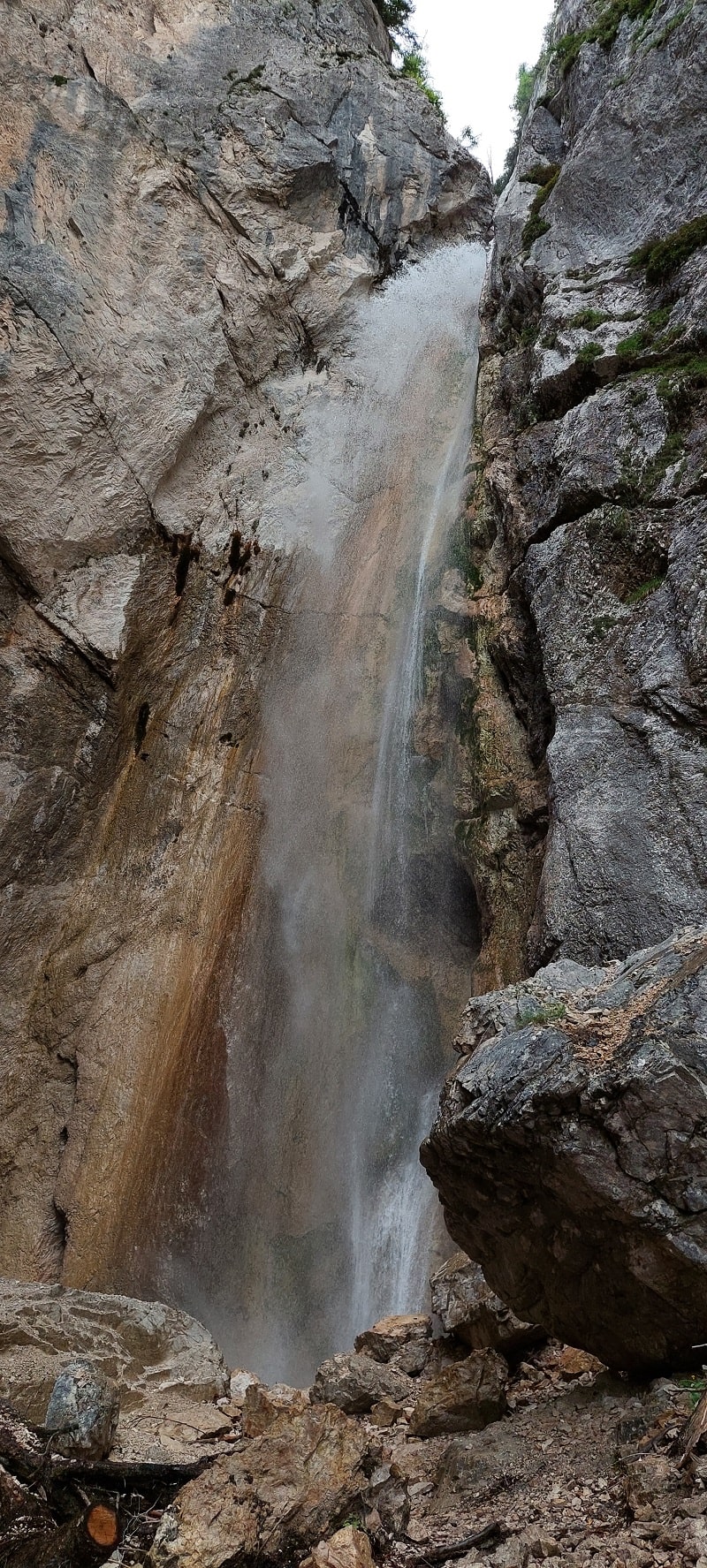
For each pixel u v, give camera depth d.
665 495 7.97
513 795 9.06
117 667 10.77
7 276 11.00
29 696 10.43
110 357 11.39
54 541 10.80
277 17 14.16
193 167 12.68
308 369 13.13
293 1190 9.30
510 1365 5.00
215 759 11.13
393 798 10.55
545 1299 4.40
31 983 10.09
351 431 12.91
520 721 9.39
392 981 9.89
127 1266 8.90
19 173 11.40
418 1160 9.01
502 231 11.88
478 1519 3.51
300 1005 10.14
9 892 10.19
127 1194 9.12
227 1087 9.76
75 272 11.41
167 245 12.19
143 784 10.96
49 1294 6.05
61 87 12.03
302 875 10.70
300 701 11.48
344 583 12.07
